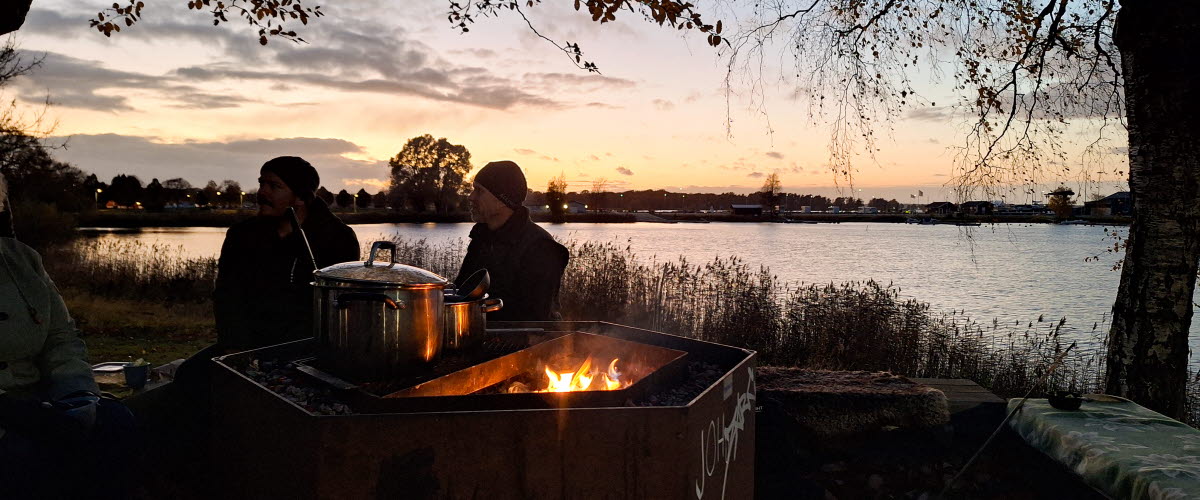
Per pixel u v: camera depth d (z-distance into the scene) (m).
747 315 7.34
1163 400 3.56
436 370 1.58
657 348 1.93
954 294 17.34
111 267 13.66
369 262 1.65
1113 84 4.61
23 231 14.93
